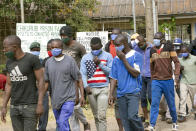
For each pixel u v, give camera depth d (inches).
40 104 160.2
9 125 276.8
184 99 275.1
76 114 223.9
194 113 283.0
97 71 209.3
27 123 161.6
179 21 604.7
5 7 433.1
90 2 479.8
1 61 443.5
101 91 209.2
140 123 192.7
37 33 323.6
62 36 220.7
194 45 291.4
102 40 339.0
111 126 265.1
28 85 159.9
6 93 167.8
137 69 189.9
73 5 463.5
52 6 450.0
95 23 552.4
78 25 470.6
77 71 191.9
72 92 189.9
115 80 198.1
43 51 326.0
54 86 189.2
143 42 254.1
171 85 233.3
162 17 589.0
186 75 275.9
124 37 190.2
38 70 161.0
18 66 157.2
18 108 161.2
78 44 228.5
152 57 234.5
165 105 272.8
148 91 253.3
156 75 232.7
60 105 187.6
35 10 444.1
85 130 231.9
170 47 233.1
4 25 444.1
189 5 573.0
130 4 581.3
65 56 191.0
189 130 245.3
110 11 577.0
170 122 268.8
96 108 212.7
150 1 317.1
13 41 154.6
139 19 564.1
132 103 190.7
